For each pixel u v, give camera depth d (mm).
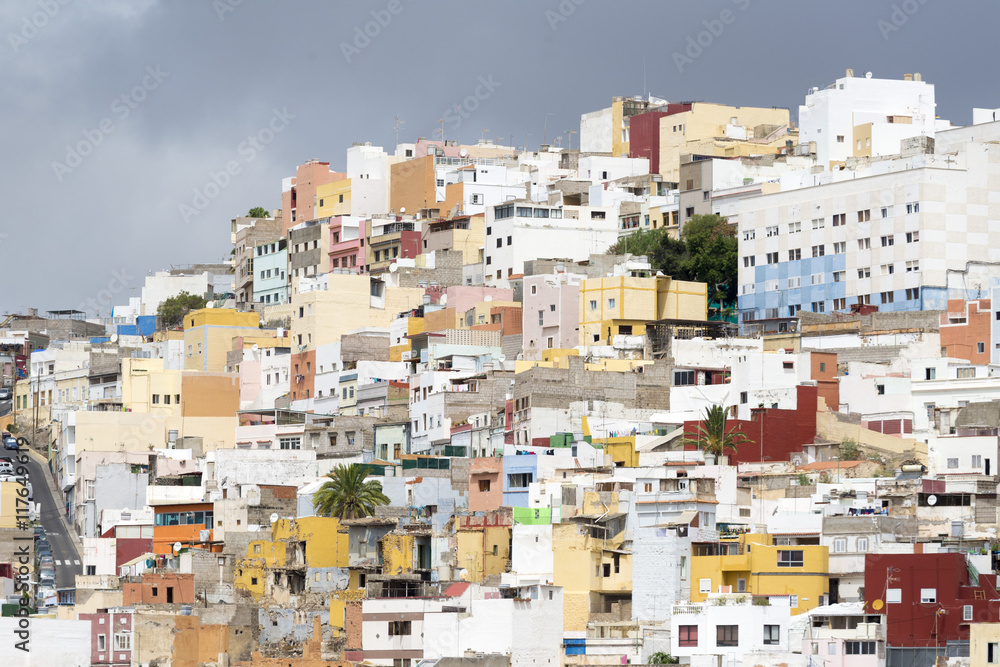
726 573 131875
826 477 154250
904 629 119562
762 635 122062
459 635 132625
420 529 154500
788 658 120312
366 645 135625
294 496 175375
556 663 130625
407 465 170250
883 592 120688
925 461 161375
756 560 131250
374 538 156750
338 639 136875
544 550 137250
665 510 138500
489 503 162000
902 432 170000
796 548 130500
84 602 154875
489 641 132250
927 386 172875
